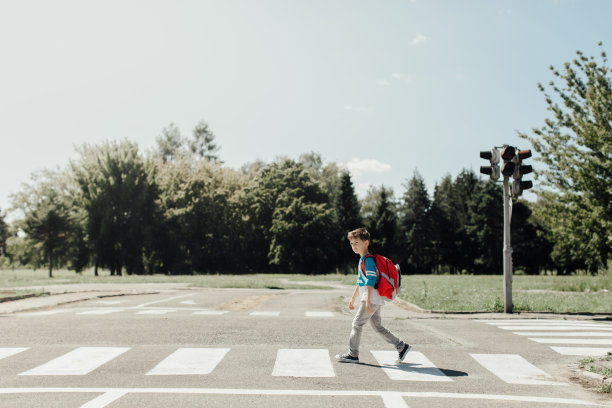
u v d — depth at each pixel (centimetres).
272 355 719
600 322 1167
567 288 2380
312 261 6669
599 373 606
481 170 1401
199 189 6378
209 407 463
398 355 722
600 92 2200
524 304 1509
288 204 6719
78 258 5734
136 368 631
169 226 5972
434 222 8188
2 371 611
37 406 461
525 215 7119
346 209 7544
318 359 695
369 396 510
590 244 2253
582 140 2222
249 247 7112
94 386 541
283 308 1474
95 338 852
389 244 7625
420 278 4300
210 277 3834
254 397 501
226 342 827
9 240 6359
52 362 662
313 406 471
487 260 7431
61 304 1564
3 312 1287
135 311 1329
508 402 497
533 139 2291
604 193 2138
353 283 3222
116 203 5547
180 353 726
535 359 722
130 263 5603
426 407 473
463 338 902
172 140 8356
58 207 5762
